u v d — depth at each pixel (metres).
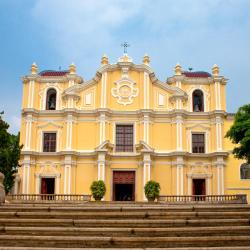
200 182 40.91
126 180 40.56
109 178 40.34
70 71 44.03
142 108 42.12
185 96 42.78
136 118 42.19
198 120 42.44
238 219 14.09
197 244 12.18
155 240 12.21
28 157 40.56
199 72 45.66
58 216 14.52
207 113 42.28
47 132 42.19
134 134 41.69
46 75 44.31
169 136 41.88
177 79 43.53
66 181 40.00
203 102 43.31
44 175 40.69
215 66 43.94
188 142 41.91
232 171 40.69
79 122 42.25
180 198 36.81
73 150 40.69
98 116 41.88
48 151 41.72
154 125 42.19
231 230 13.10
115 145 41.53
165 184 40.25
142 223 13.68
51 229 12.98
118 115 42.19
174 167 40.47
